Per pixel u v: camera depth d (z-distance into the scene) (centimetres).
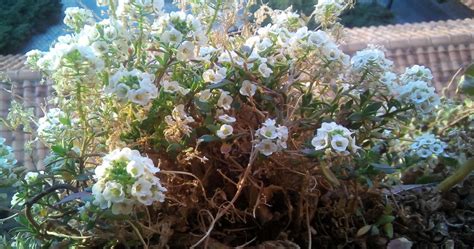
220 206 15
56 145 16
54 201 16
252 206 16
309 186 16
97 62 14
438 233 17
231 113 16
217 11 17
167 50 15
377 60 17
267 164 16
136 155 13
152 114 15
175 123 15
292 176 16
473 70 19
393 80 17
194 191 15
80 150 16
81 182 16
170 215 16
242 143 16
